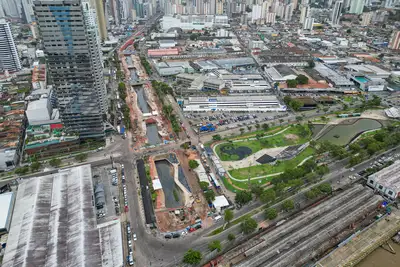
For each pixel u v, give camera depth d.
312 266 173.75
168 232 198.62
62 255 170.62
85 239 179.00
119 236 183.50
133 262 175.75
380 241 191.12
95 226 189.25
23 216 196.12
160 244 189.25
